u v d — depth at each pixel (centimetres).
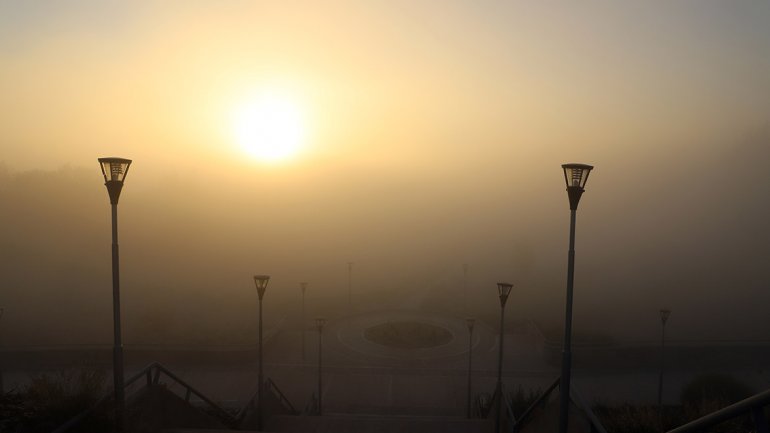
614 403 1900
